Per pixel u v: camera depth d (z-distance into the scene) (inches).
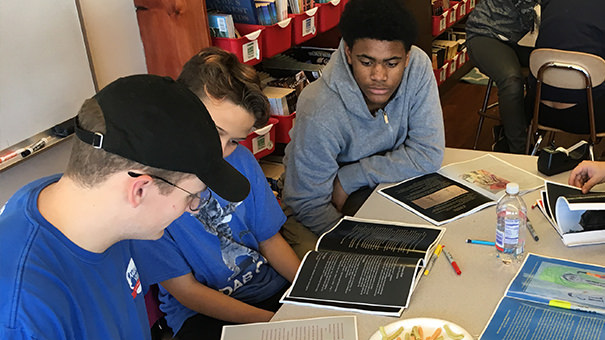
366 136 76.4
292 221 76.4
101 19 81.4
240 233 64.1
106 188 33.4
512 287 49.1
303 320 47.6
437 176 72.4
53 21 71.1
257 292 64.7
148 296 68.0
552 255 54.1
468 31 136.6
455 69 183.8
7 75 65.9
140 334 43.4
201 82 52.8
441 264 53.7
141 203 34.1
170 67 89.2
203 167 34.0
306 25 102.6
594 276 49.9
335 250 57.2
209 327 61.4
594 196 57.1
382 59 68.7
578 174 64.8
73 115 76.2
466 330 44.8
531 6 125.6
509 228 52.3
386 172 73.2
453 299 48.8
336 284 51.3
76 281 35.4
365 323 46.7
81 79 76.7
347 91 72.9
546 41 108.0
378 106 76.9
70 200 34.6
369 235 59.3
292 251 68.2
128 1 85.5
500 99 124.6
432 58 165.8
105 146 32.2
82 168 33.3
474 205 64.1
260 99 54.4
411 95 75.0
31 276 32.2
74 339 34.9
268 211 65.4
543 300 47.1
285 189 76.7
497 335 43.5
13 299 31.2
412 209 64.3
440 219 61.7
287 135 104.3
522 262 53.3
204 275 62.1
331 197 76.5
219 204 61.1
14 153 68.1
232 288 63.5
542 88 108.1
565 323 44.2
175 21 85.1
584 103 104.4
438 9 161.0
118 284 39.8
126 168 32.7
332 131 73.2
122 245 41.7
